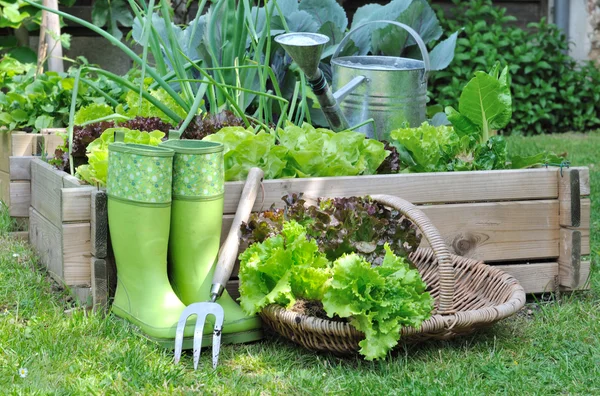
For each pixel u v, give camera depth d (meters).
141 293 3.44
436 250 3.42
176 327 3.39
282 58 4.64
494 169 3.88
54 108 4.43
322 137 3.79
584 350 3.45
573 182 3.76
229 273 3.48
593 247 4.13
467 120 4.03
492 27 7.88
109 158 3.44
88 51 7.01
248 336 3.47
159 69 4.15
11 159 4.03
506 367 3.39
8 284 3.70
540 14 8.35
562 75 7.80
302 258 3.43
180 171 3.46
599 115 7.99
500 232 3.77
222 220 3.60
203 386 3.26
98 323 3.45
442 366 3.38
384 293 3.33
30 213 3.99
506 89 3.98
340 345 3.36
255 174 3.61
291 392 3.25
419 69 4.16
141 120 3.89
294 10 4.75
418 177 3.71
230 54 4.17
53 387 3.20
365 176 3.69
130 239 3.42
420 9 4.90
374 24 4.85
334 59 4.31
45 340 3.37
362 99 4.16
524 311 3.71
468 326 3.38
